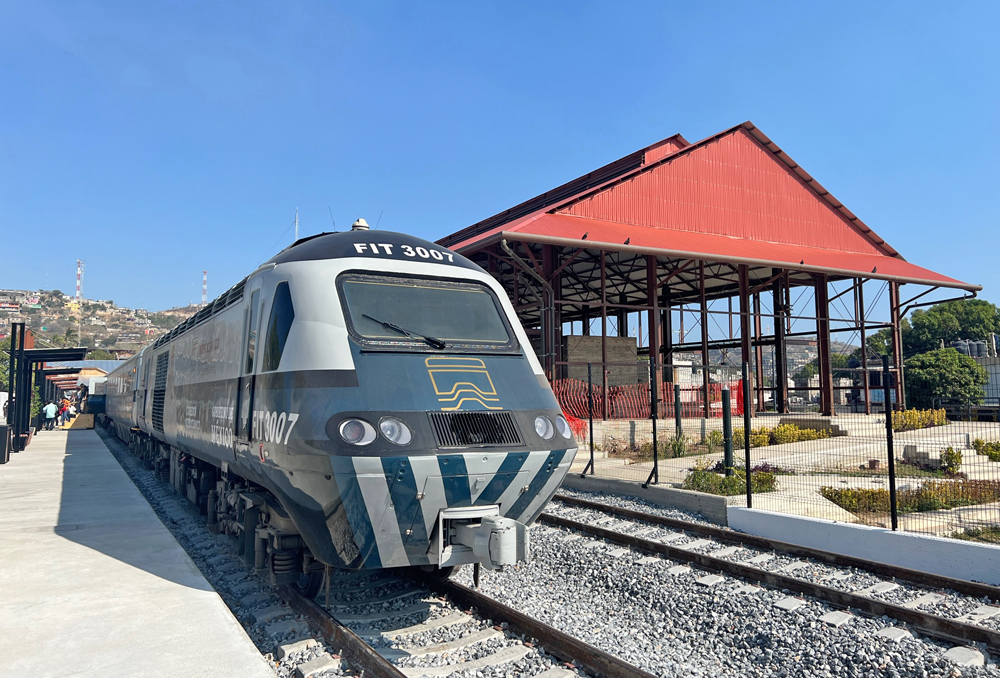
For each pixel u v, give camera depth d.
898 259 25.98
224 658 4.56
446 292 6.20
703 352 22.03
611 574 7.18
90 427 34.59
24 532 8.62
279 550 6.13
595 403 18.62
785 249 22.72
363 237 6.41
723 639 5.57
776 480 12.88
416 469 4.86
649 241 18.34
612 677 4.49
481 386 5.53
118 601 5.77
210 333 8.41
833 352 30.94
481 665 4.80
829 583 6.91
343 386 5.14
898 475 13.66
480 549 5.00
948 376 38.62
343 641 4.96
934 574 6.71
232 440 6.73
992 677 4.67
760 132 23.61
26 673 4.28
